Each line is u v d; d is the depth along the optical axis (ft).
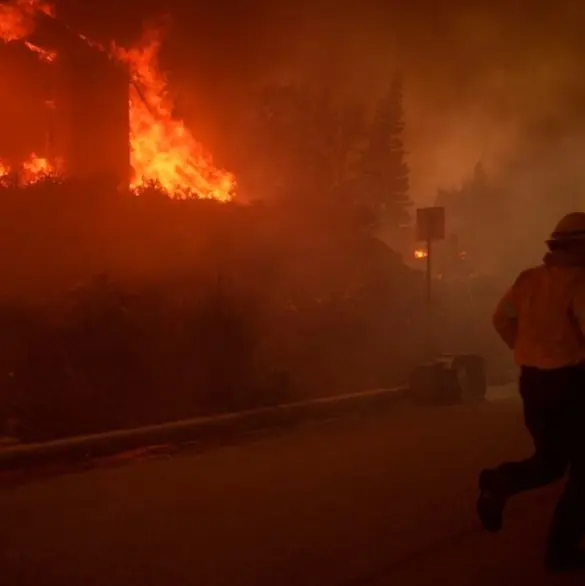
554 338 15.84
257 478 25.46
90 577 16.28
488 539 18.88
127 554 17.72
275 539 18.83
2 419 30.01
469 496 22.99
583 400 15.67
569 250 16.67
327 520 20.48
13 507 21.91
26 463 27.14
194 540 18.75
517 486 16.14
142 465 27.71
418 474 25.98
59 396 32.19
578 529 16.16
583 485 15.96
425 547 18.21
